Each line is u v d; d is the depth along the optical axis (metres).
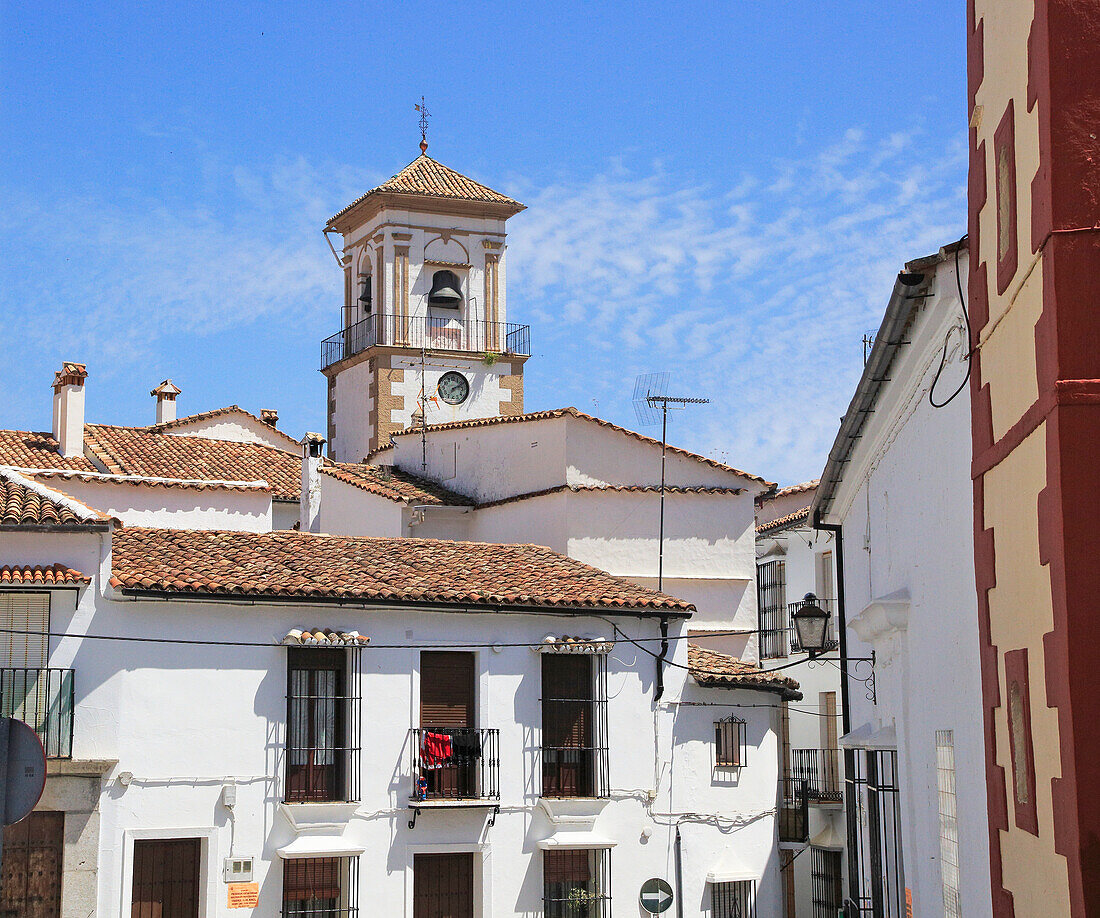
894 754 18.34
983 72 12.62
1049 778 10.47
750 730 29.09
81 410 36.62
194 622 24.41
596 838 26.69
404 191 55.31
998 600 12.16
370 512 36.59
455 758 26.05
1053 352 10.15
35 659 23.39
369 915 24.77
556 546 33.72
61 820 23.09
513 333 56.88
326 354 58.34
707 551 34.56
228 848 24.08
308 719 25.05
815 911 33.66
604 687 27.25
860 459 19.97
